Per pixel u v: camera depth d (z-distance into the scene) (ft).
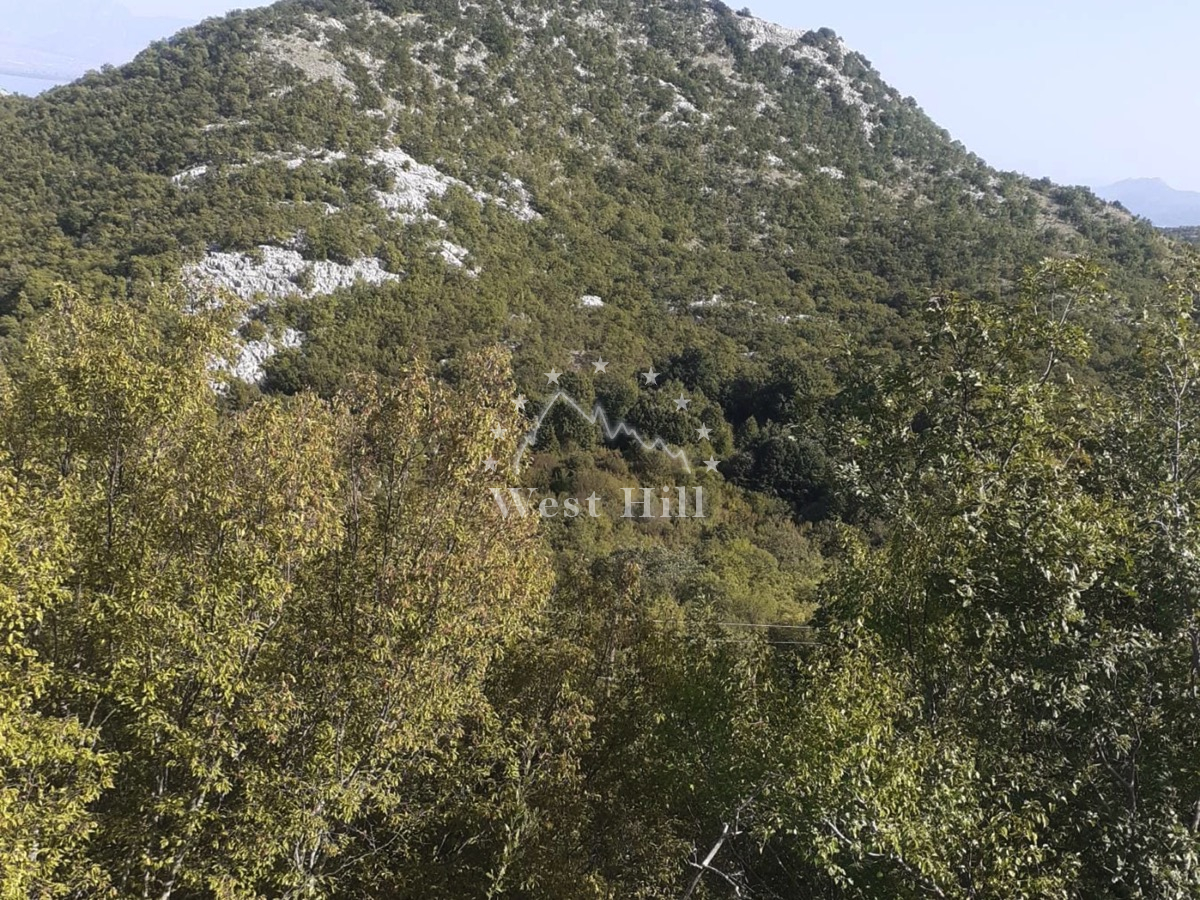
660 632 41.68
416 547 29.81
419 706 29.30
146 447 34.94
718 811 30.17
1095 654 25.49
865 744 21.83
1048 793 24.63
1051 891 21.40
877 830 21.88
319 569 31.19
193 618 28.17
